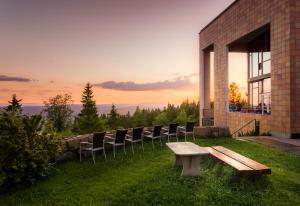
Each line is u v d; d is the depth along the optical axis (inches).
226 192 199.9
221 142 449.7
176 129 454.3
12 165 240.7
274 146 414.9
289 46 528.7
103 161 328.8
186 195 199.9
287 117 536.1
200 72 1129.4
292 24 527.2
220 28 908.6
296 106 527.5
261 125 645.3
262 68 820.6
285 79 542.9
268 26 637.9
